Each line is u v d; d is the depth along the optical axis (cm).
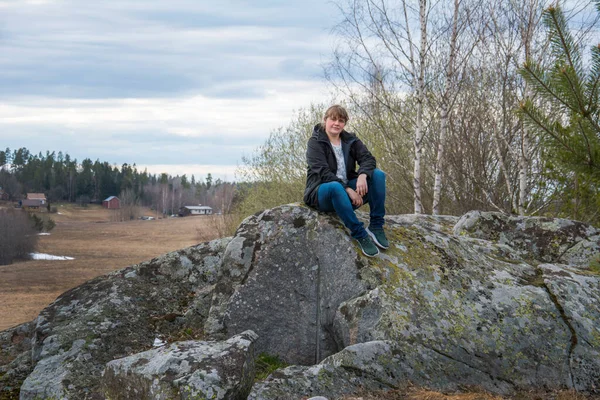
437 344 512
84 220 12194
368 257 583
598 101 611
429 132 1338
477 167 1256
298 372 462
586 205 1023
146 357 470
